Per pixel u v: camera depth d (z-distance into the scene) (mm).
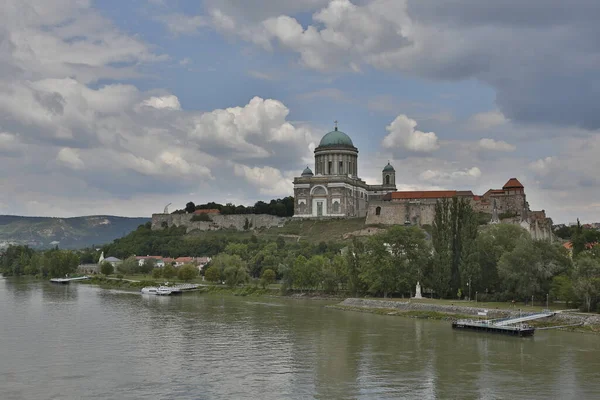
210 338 142625
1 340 139125
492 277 193875
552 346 130750
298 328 157875
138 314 188000
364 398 94312
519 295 182500
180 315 185500
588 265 161375
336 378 105312
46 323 166000
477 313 168250
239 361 118000
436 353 124812
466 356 121750
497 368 111875
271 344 135125
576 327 148875
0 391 97562
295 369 111625
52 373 108562
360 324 164750
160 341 138500
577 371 109250
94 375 107188
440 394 96062
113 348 130250
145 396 95125
